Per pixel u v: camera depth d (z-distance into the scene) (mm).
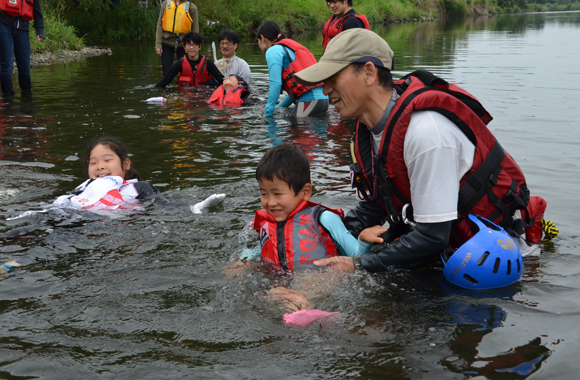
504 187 2354
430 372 1618
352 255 2549
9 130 5414
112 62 12383
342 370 1635
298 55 6355
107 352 1741
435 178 2182
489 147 2312
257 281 2297
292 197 2543
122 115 6293
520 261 2252
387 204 2473
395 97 2359
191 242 2734
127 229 2906
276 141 5082
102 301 2096
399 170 2318
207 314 2000
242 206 3291
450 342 1792
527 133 5258
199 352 1742
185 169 4137
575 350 1725
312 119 6262
